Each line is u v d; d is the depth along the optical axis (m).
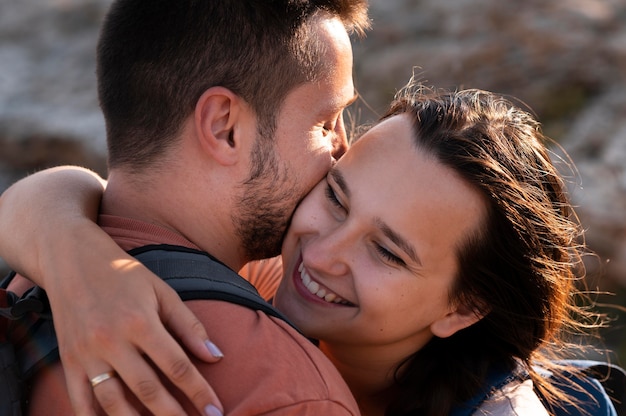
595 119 4.83
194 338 1.42
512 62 5.19
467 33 5.41
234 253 1.82
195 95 1.70
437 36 5.46
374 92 5.11
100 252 1.51
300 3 1.79
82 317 1.40
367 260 1.81
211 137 1.71
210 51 1.70
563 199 2.03
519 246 1.86
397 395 2.04
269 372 1.44
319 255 1.81
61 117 5.36
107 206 1.76
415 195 1.78
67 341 1.41
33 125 5.26
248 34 1.72
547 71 5.12
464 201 1.79
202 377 1.37
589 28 5.36
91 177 1.91
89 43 6.17
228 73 1.71
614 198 4.31
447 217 1.79
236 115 1.72
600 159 4.56
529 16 5.44
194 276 1.55
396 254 1.79
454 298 1.87
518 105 4.98
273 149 1.78
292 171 1.81
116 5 1.81
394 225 1.77
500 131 1.88
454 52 5.27
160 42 1.71
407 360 1.97
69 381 1.40
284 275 1.91
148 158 1.72
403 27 5.56
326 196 1.85
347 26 1.96
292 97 1.78
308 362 1.50
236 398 1.41
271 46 1.74
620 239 4.21
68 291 1.45
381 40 5.50
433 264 1.81
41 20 6.47
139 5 1.76
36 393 1.53
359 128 2.46
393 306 1.82
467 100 1.94
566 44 5.22
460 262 1.83
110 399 1.37
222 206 1.75
